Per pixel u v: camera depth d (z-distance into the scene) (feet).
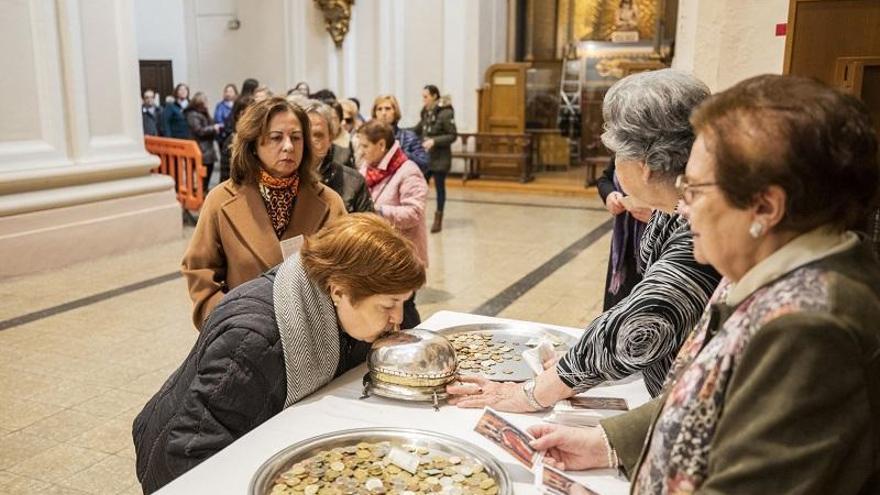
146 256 20.94
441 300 17.03
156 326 14.97
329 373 5.56
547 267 20.18
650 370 5.40
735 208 2.87
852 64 7.62
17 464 9.60
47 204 18.97
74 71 19.76
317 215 8.43
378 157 13.39
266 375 5.23
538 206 30.89
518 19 43.39
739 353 2.85
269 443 4.88
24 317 15.42
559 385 5.25
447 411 5.44
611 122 4.99
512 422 5.27
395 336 5.77
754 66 10.03
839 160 2.70
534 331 6.98
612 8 41.50
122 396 11.68
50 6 19.17
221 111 35.68
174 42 42.75
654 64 37.52
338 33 38.83
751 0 9.87
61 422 10.77
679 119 4.68
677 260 4.89
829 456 2.53
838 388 2.53
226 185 8.27
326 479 4.39
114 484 9.18
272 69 41.16
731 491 2.64
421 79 38.75
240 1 41.27
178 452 5.08
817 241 2.85
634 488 3.41
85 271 19.22
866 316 2.62
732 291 3.06
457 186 36.35
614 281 8.59
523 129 36.45
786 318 2.64
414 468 4.49
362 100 39.58
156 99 33.55
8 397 11.57
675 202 4.91
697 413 2.98
